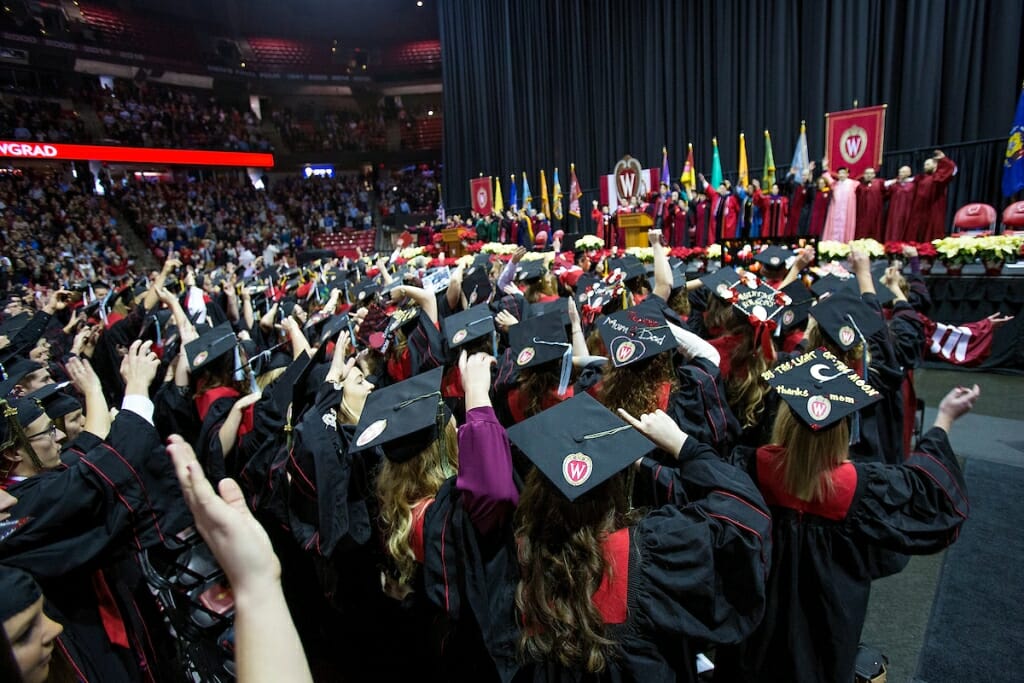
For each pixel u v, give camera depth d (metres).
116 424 1.84
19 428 1.92
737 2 13.65
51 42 22.25
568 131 18.14
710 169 14.85
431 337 3.21
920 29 10.80
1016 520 3.24
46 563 1.61
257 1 28.89
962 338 3.90
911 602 2.71
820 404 1.63
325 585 2.21
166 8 26.61
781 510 1.76
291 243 23.27
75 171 22.50
